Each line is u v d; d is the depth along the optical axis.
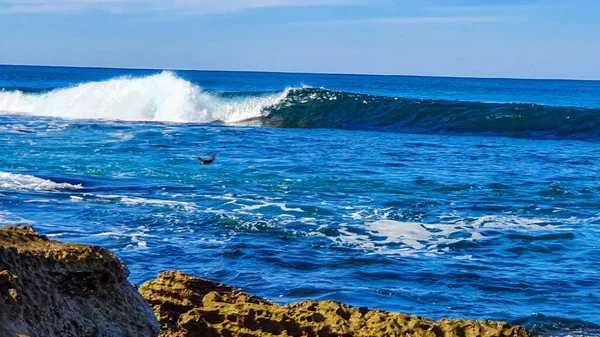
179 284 8.35
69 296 5.00
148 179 19.89
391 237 14.55
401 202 17.91
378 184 20.27
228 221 15.13
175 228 14.51
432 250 13.73
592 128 36.12
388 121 38.66
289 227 14.91
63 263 5.03
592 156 27.97
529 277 12.16
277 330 7.45
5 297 4.48
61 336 4.70
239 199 17.58
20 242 5.12
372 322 7.55
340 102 40.06
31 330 4.51
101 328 5.01
